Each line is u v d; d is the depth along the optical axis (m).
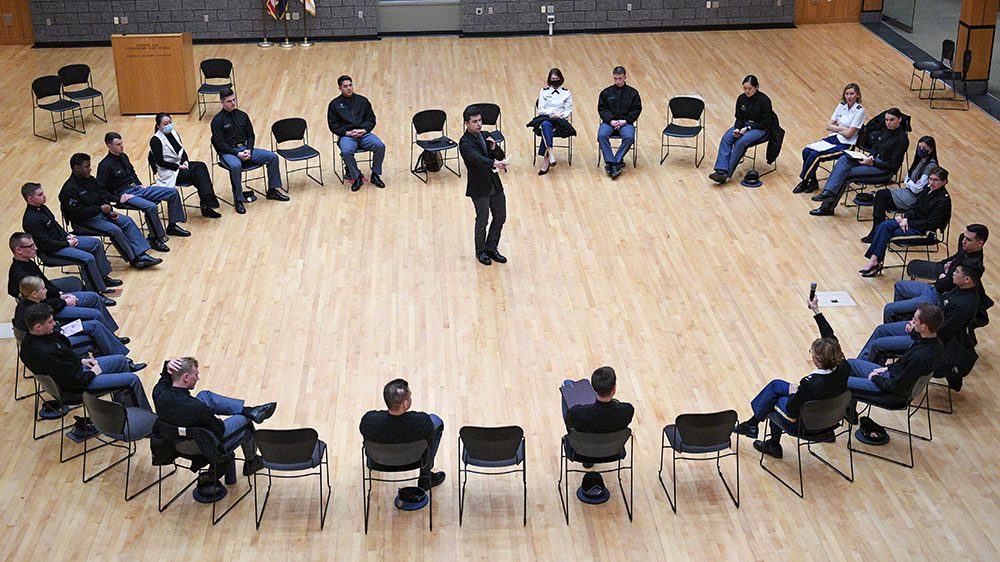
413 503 7.61
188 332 9.71
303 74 16.89
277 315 10.00
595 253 11.12
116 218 10.75
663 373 9.07
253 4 18.53
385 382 8.97
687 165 13.33
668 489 7.75
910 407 8.60
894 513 7.48
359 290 10.44
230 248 11.30
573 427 7.20
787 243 11.33
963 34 15.63
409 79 16.58
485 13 18.81
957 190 12.51
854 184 12.73
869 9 19.38
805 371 9.09
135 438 7.62
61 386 7.90
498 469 7.97
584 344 9.51
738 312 10.00
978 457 8.03
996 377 8.98
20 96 15.95
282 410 8.60
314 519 7.48
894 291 9.98
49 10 18.41
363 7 18.66
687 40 18.58
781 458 8.05
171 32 18.67
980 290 8.77
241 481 7.86
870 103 15.39
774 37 18.69
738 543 7.22
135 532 7.33
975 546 7.16
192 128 14.66
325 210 12.19
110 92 16.20
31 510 7.52
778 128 12.60
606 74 16.73
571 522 7.44
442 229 11.68
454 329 9.75
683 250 11.19
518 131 14.40
